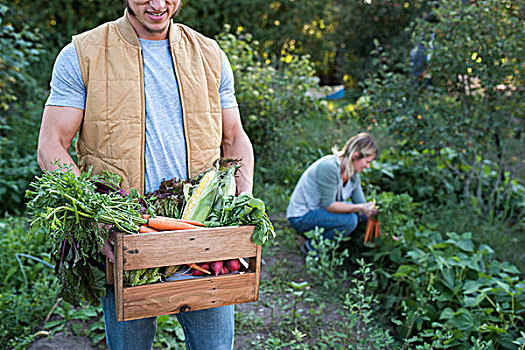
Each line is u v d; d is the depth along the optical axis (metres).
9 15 8.65
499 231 4.75
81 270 1.73
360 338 3.19
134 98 1.77
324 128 7.45
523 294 3.18
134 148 1.78
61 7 11.98
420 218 5.02
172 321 3.22
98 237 1.55
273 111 6.32
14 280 3.57
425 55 5.31
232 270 1.76
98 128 1.76
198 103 1.88
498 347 3.01
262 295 3.74
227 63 2.04
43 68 9.68
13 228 4.35
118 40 1.78
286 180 5.88
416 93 5.27
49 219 1.52
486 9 4.86
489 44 4.92
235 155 2.07
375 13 13.97
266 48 13.80
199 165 1.92
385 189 5.56
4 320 3.06
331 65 16.77
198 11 12.97
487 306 3.31
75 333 3.13
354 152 4.12
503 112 5.05
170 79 1.84
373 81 5.55
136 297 1.61
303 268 4.18
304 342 3.16
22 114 7.16
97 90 1.74
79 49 1.74
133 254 1.57
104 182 1.72
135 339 1.83
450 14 5.01
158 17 1.72
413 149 5.55
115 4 12.16
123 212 1.58
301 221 4.29
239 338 3.19
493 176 5.74
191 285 1.68
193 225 1.69
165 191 1.81
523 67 4.92
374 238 4.09
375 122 5.57
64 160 1.72
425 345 2.79
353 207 4.07
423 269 3.47
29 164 5.57
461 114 5.29
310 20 14.72
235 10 13.05
